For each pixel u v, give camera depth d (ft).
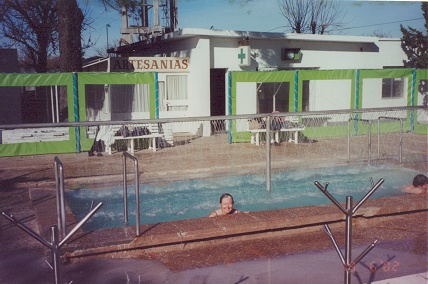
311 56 63.82
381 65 68.90
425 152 41.96
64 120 55.93
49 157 43.01
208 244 18.10
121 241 17.03
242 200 27.61
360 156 40.04
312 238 18.84
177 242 17.58
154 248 17.38
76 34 56.18
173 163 37.99
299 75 52.26
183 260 16.53
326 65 65.00
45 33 81.82
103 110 54.54
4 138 43.93
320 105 64.34
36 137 44.93
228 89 49.90
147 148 47.21
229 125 49.62
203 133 55.93
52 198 26.04
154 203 27.45
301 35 61.16
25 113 62.23
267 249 17.60
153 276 15.11
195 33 54.29
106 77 46.70
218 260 16.51
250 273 15.31
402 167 35.68
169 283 14.56
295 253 17.15
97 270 15.64
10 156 43.68
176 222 18.99
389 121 56.18
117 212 25.46
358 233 19.51
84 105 46.16
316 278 14.82
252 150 44.62
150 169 35.47
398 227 20.17
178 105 57.62
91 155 43.45
